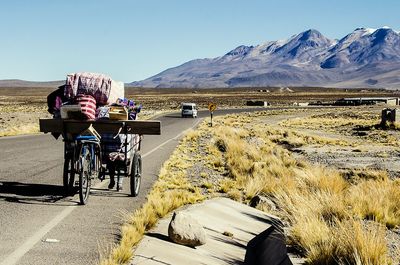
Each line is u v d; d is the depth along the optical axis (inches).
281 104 5369.1
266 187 522.0
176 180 534.9
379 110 3688.5
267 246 323.9
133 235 287.9
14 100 6441.9
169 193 444.1
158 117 2509.8
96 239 291.3
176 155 812.0
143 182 521.3
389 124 1859.0
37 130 1332.4
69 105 384.5
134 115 430.9
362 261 281.3
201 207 408.2
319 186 551.5
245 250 326.3
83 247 274.8
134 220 323.9
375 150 1158.3
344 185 590.6
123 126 395.5
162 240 299.1
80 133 393.4
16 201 382.3
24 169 567.2
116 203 397.1
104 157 411.2
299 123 2440.9
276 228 366.9
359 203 444.5
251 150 904.3
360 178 704.4
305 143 1314.0
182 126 1766.7
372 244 290.2
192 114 2504.9
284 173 656.4
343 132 1879.9
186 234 299.3
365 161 943.0
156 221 341.4
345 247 296.7
